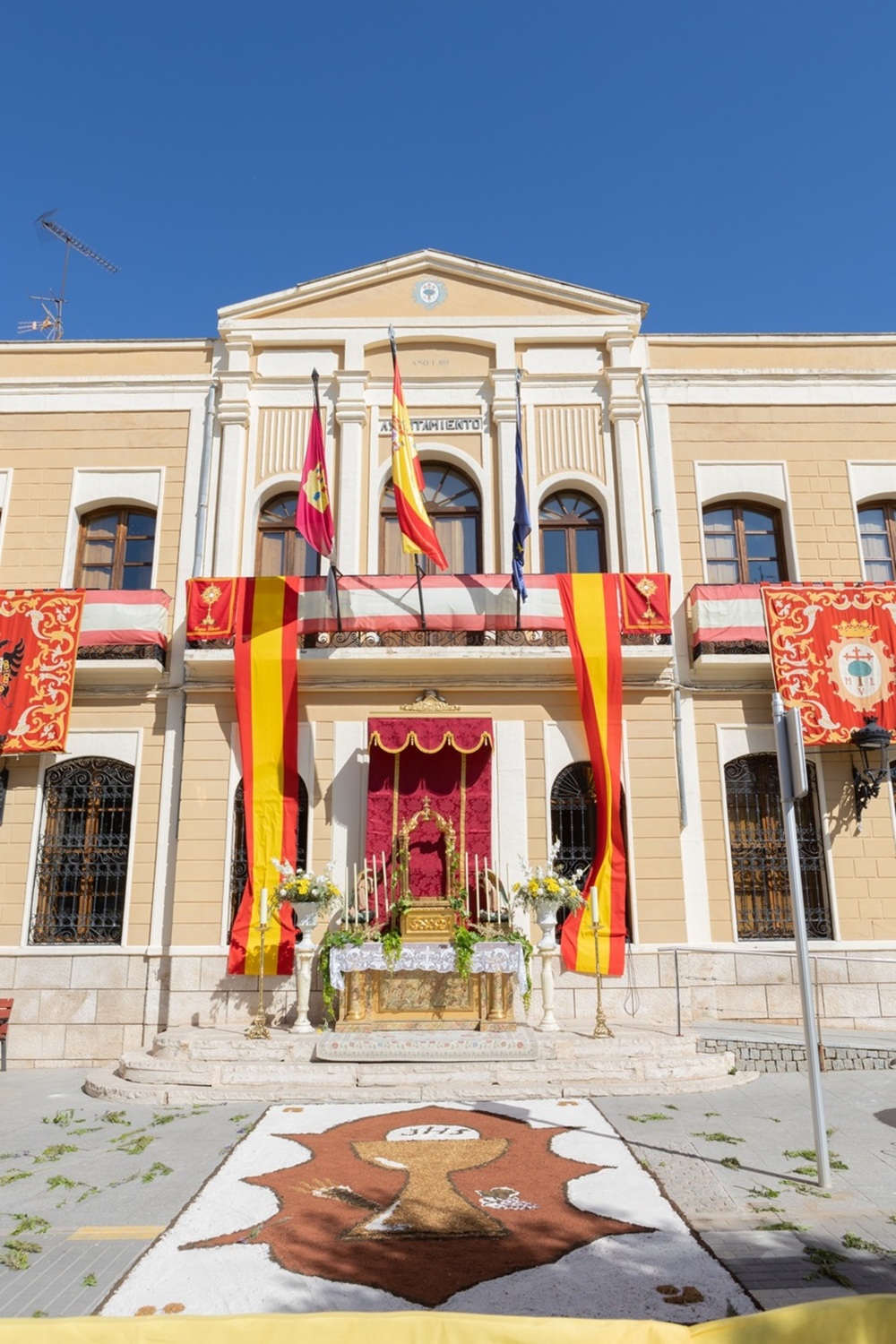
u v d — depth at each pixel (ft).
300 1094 29.81
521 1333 10.35
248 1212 19.03
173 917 40.98
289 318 49.26
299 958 36.55
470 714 42.88
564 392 48.65
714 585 44.34
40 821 42.88
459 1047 32.09
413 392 48.62
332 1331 10.43
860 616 43.55
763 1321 10.43
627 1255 16.65
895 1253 16.78
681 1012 39.50
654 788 42.42
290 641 42.63
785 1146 23.65
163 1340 10.41
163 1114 28.30
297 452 47.88
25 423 48.49
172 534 46.91
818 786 43.45
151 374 49.29
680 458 47.85
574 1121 26.43
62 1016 40.57
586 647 42.47
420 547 40.42
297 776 42.22
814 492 47.78
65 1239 17.87
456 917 36.76
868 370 48.93
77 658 43.55
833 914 42.11
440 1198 19.77
